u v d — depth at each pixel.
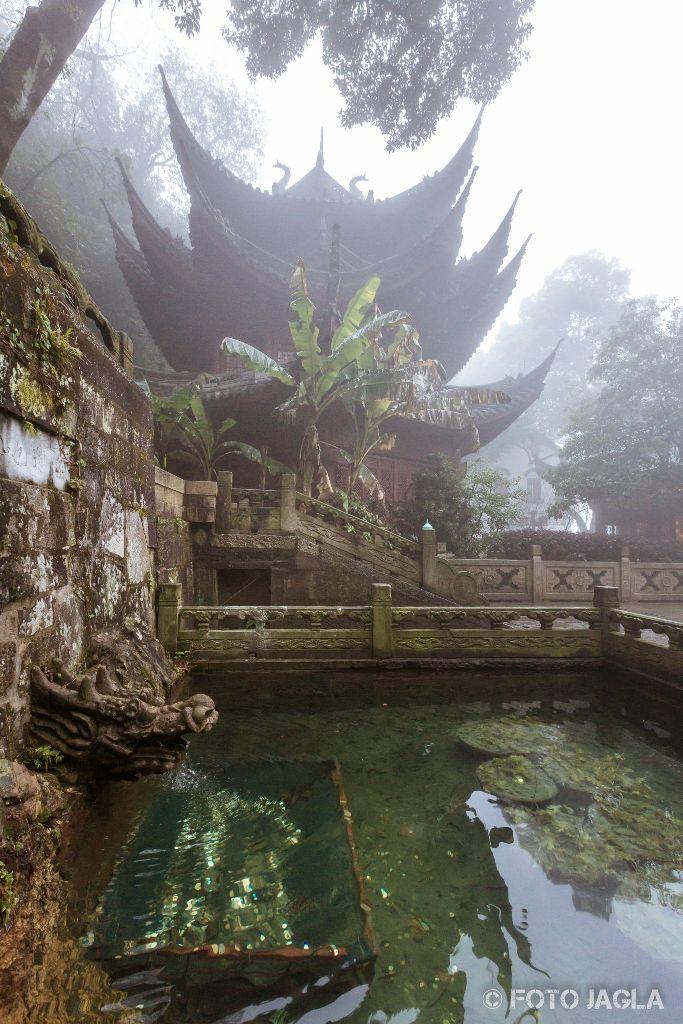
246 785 3.65
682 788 3.65
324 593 9.38
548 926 2.36
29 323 2.88
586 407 21.12
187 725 2.94
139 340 23.47
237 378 16.16
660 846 2.96
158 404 11.37
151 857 2.79
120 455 4.64
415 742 4.42
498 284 19.55
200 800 3.43
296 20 13.77
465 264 19.39
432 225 21.22
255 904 2.43
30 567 2.79
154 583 5.80
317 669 6.07
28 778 2.41
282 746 4.31
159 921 2.28
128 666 3.93
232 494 9.56
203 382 14.50
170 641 5.84
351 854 2.86
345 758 4.11
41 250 3.40
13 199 2.88
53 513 3.15
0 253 2.56
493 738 4.48
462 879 2.68
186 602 8.59
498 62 14.13
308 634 6.14
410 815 3.30
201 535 9.21
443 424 12.76
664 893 2.58
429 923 2.37
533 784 3.67
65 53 10.04
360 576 9.46
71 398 3.51
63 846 2.50
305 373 12.23
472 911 2.45
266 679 5.89
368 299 11.02
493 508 13.96
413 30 13.57
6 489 2.51
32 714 2.78
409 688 5.75
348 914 2.38
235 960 2.07
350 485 13.02
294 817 3.25
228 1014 1.81
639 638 5.88
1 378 2.49
